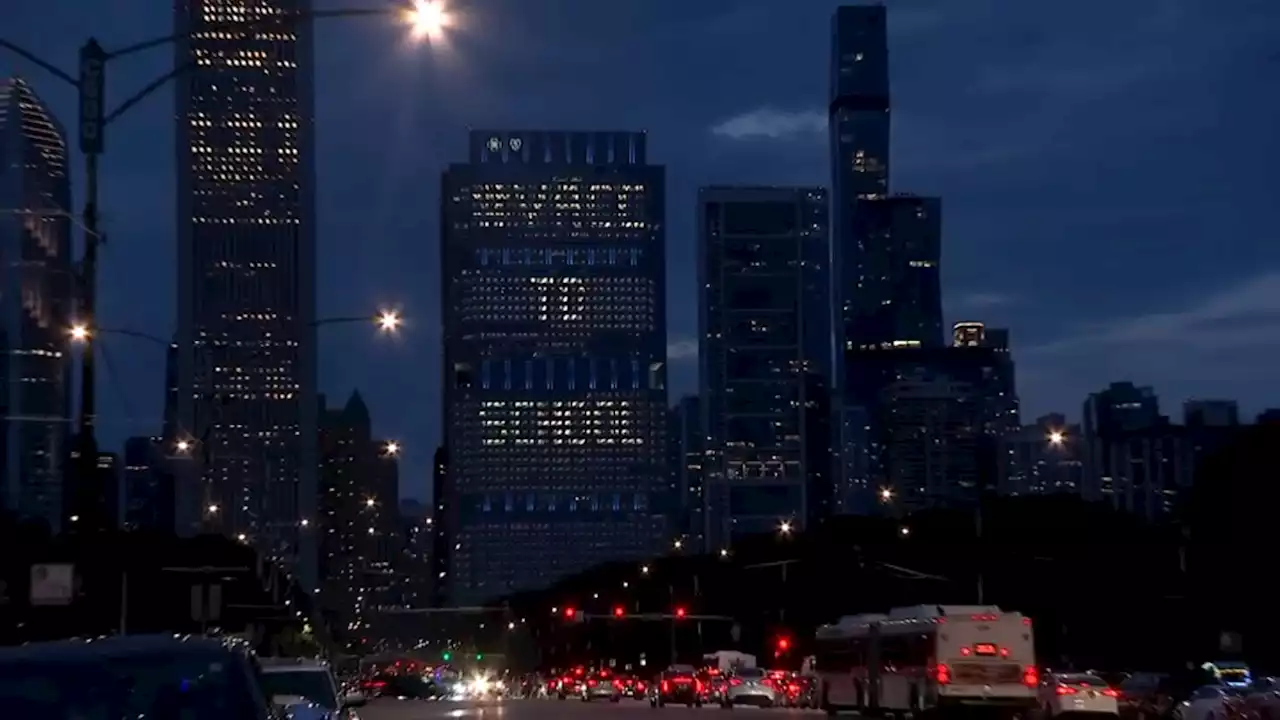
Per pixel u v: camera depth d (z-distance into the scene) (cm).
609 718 6172
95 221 4094
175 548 10256
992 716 5388
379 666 13675
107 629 7025
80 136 3941
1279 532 9331
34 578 4938
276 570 13038
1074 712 5469
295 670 2681
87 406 4459
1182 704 5588
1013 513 12225
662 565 17500
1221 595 9675
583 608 19125
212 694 1270
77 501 4534
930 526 12988
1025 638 5238
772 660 13762
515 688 16725
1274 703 4147
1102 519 11888
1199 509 10088
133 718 1220
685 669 9025
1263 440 9644
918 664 5388
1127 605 10781
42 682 1209
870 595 13300
